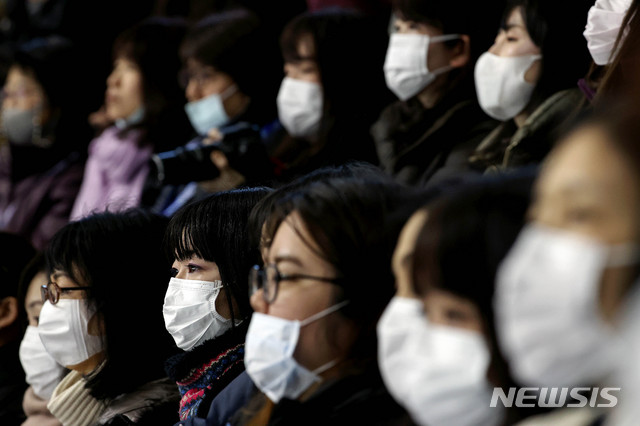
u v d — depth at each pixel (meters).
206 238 6.16
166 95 11.78
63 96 13.05
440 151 8.17
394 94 9.48
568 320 3.06
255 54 10.66
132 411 6.73
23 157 12.91
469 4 8.30
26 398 8.03
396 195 4.75
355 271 4.63
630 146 3.00
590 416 3.49
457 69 8.40
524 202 3.38
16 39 15.30
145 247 7.26
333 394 4.61
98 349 7.14
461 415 3.54
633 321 2.98
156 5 13.74
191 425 5.62
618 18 6.50
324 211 4.66
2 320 8.59
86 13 13.95
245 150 9.21
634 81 5.84
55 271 7.17
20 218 12.64
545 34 7.47
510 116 7.74
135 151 11.59
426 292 3.53
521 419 3.64
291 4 11.65
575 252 3.03
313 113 9.34
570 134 3.16
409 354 3.61
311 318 4.66
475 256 3.38
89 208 11.59
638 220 2.98
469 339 3.47
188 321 6.21
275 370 4.68
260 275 4.85
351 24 9.41
